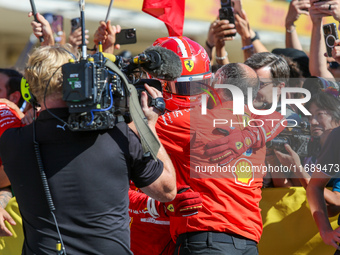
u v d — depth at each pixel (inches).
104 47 407.5
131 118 222.5
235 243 261.1
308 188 295.1
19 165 212.5
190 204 249.0
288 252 316.2
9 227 326.3
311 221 313.9
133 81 230.2
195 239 261.7
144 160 219.6
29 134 214.2
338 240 281.6
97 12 639.1
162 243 293.9
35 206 210.2
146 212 271.7
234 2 466.3
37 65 214.2
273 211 315.3
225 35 434.9
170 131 269.1
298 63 420.8
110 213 210.4
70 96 192.5
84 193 206.8
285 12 821.2
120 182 213.2
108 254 209.2
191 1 706.8
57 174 207.5
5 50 740.0
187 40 294.4
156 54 219.3
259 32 800.9
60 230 206.8
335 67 437.7
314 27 408.5
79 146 208.5
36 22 385.1
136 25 676.1
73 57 219.3
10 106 339.9
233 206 265.0
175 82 279.6
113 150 211.0
